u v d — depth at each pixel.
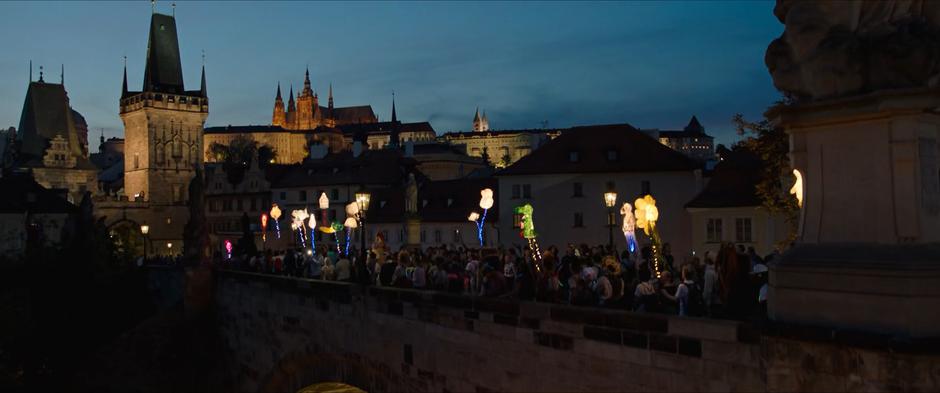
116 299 76.75
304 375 35.59
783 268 12.55
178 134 162.00
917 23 11.60
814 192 12.51
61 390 68.31
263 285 40.34
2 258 76.75
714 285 19.83
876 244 11.62
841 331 11.50
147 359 53.03
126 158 166.12
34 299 73.25
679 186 73.81
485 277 21.94
